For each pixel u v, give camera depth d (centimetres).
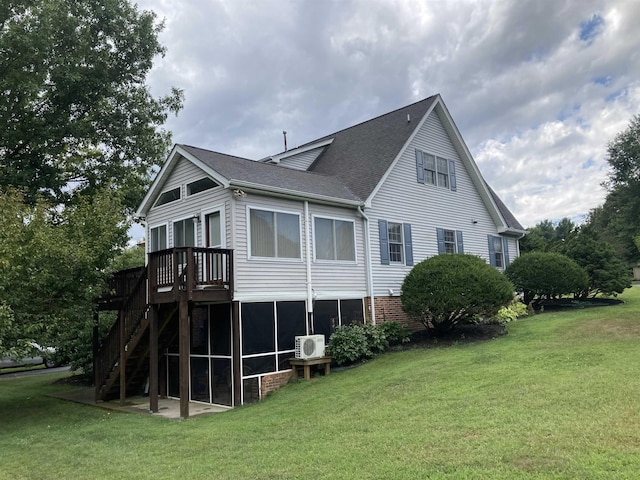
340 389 1027
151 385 1133
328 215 1423
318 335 1266
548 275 1839
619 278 1983
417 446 593
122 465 676
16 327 1035
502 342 1252
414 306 1398
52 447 823
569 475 458
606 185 4338
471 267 1379
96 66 1794
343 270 1441
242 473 578
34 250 1088
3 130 1625
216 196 1237
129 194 1930
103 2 1827
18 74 1520
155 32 1973
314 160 1970
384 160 1652
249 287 1186
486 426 632
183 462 660
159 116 2045
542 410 665
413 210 1709
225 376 1181
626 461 475
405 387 920
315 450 636
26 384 1739
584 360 929
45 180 1723
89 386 1634
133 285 1326
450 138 1941
